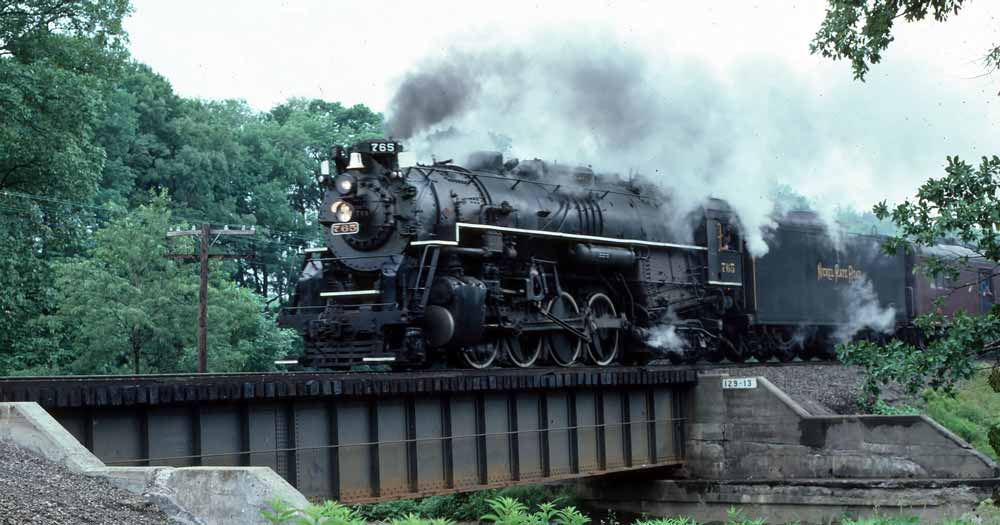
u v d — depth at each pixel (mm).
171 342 44031
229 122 75875
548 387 23516
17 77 35062
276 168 72312
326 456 18797
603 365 28062
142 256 43594
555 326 26000
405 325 22859
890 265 40281
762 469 28250
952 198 19109
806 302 35750
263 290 70062
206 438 16797
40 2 37062
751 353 34781
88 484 11477
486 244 24391
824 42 20109
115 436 15602
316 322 23453
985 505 23719
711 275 31641
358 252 24078
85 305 41906
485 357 24516
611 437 26281
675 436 29000
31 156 36094
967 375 18500
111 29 38156
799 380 31094
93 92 38875
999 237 18703
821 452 27453
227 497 11188
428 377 20422
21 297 36500
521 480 23094
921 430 26125
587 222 27578
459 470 21562
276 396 17391
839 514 26672
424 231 23500
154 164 64062
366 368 24531
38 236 37812
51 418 12570
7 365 38656
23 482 10953
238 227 65188
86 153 39219
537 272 25859
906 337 41312
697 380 29375
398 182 23766
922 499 25484
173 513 11320
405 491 20281
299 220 71438
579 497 31578
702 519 28750
